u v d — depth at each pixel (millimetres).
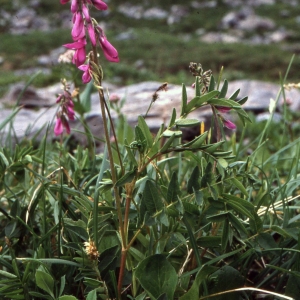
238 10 11891
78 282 813
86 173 958
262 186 897
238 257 817
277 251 800
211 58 7199
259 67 7020
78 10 673
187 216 736
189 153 778
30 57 7871
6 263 798
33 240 825
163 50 7879
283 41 10102
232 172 755
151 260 719
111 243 786
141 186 807
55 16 11305
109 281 759
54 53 7949
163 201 757
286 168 1236
